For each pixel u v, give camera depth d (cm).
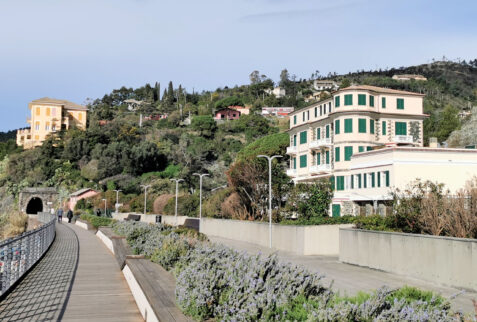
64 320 916
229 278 766
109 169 11394
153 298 838
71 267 1772
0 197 11862
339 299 772
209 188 9050
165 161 11788
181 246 1395
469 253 1402
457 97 19612
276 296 705
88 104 19725
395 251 1773
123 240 2294
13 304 1075
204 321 693
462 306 1150
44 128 13938
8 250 1235
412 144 5406
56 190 11394
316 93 19562
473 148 4725
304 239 2623
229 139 13250
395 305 625
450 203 1830
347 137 5153
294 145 6450
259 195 4159
